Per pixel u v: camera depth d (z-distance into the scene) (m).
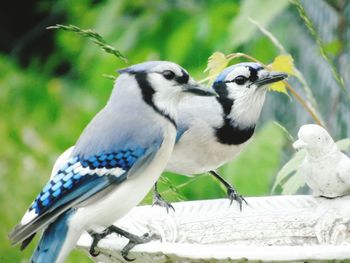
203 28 13.35
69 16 16.16
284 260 6.02
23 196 14.15
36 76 16.17
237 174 9.98
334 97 11.38
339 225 7.39
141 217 7.69
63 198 7.03
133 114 7.38
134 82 7.46
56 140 15.09
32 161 14.60
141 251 6.57
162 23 14.26
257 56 12.38
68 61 17.28
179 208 7.81
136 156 7.27
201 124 8.54
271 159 9.95
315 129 7.41
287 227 7.52
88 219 7.08
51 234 7.01
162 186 10.51
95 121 7.44
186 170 8.87
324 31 11.79
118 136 7.29
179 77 7.46
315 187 7.58
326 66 11.48
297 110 11.78
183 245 6.40
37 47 18.39
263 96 8.70
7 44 18.69
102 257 7.17
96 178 7.18
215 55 8.67
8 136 14.95
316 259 6.01
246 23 10.92
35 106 15.66
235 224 7.60
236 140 8.67
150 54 14.16
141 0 14.54
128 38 14.25
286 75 8.55
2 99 15.73
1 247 13.23
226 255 6.12
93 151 7.24
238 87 8.56
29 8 18.72
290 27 12.24
